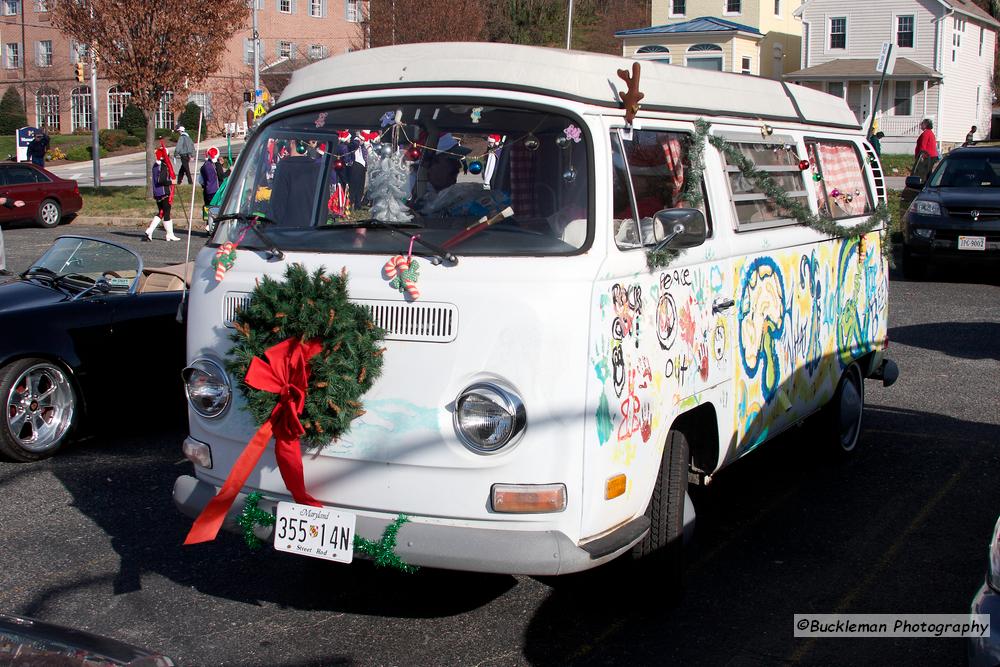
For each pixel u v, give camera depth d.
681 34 41.62
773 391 5.83
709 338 5.04
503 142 4.35
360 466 4.20
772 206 5.95
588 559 4.03
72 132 54.59
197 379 4.60
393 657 4.41
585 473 4.09
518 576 5.28
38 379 7.08
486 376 4.02
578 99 4.34
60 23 27.70
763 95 6.16
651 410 4.48
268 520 4.38
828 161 6.95
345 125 4.63
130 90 28.02
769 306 5.73
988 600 3.44
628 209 4.43
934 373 9.63
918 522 6.04
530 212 4.25
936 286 14.63
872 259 7.43
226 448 4.58
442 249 4.15
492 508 4.04
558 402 4.00
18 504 6.25
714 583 5.21
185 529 5.88
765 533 5.89
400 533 4.07
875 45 44.62
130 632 4.62
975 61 48.53
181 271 8.16
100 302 7.39
